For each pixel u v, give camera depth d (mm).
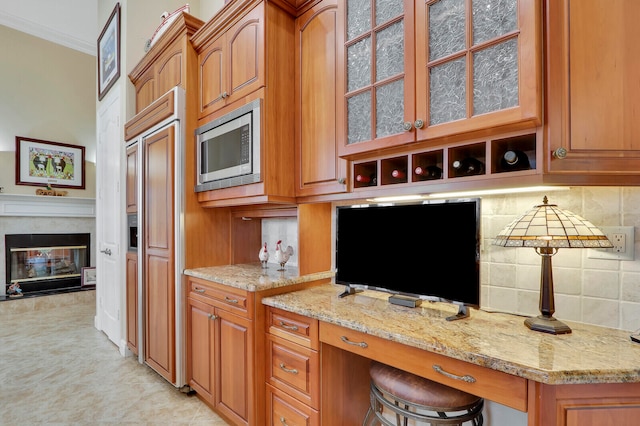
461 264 1314
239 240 2537
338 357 1570
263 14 1787
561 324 1163
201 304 2107
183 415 2014
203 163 2217
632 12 1021
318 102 1759
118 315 3080
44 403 2145
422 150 1374
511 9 1090
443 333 1166
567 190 1282
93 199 5168
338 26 1634
